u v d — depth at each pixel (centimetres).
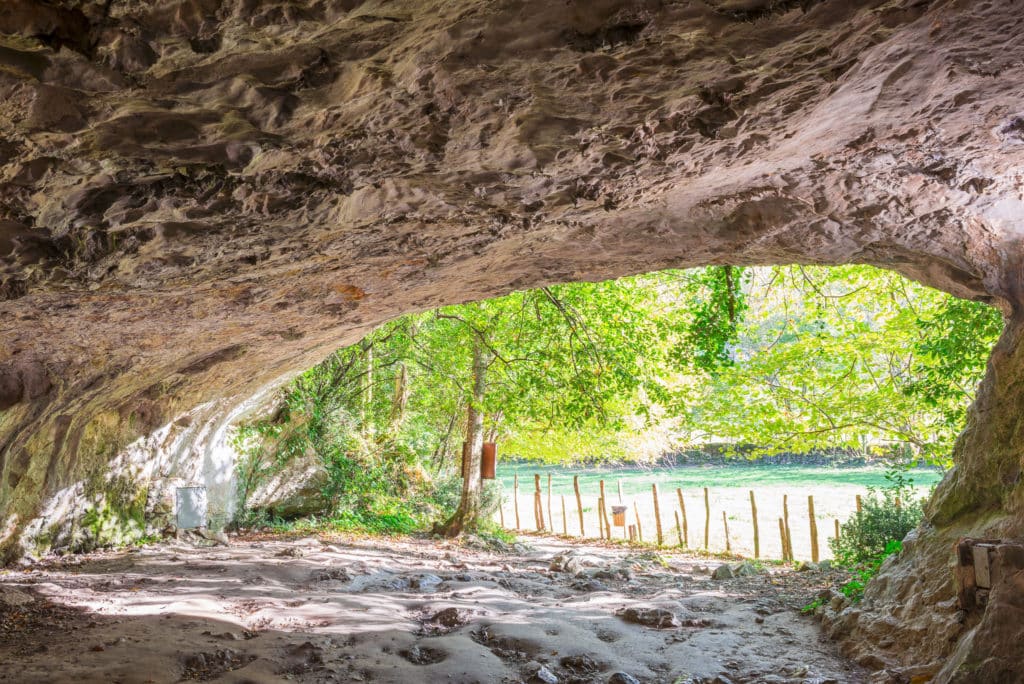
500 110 271
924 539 659
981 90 307
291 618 737
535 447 2333
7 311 493
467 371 1659
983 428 620
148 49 204
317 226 386
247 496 1488
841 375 1259
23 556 955
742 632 712
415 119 272
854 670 576
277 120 254
